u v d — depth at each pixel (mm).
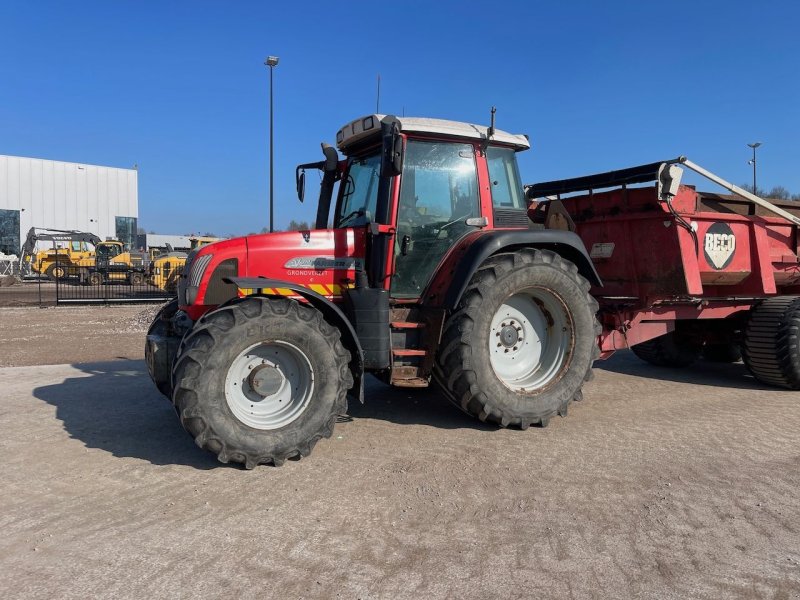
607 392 6695
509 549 3129
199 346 4039
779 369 6629
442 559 3029
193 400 4004
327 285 5035
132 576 2863
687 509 3596
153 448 4719
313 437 4352
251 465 4188
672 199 6344
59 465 4344
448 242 5363
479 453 4586
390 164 4555
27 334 12250
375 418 5578
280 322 4234
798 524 3404
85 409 5914
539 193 7801
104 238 47750
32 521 3449
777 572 2912
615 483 3992
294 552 3094
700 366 8477
